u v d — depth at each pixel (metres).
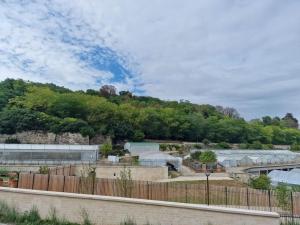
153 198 25.75
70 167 46.19
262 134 140.62
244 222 12.70
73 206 14.86
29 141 84.25
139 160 61.06
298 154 104.19
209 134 124.50
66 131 89.69
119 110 106.38
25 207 15.47
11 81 113.50
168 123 115.50
